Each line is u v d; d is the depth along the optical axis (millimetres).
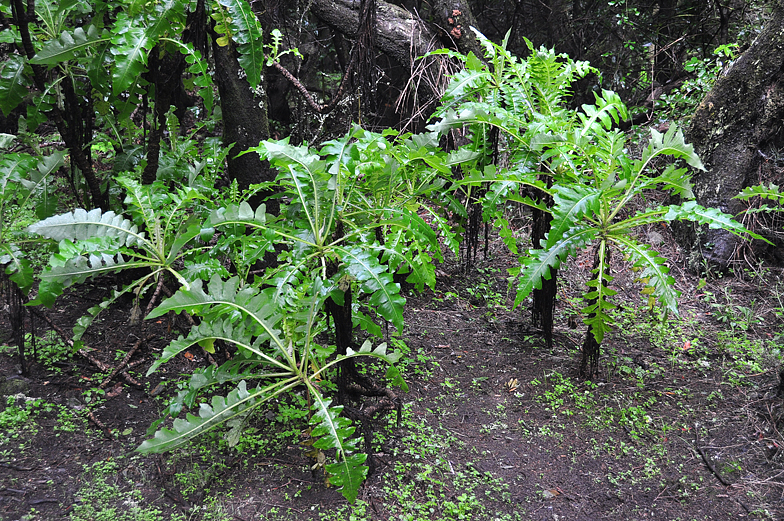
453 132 4875
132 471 2697
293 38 6742
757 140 5387
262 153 2420
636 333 4422
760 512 2723
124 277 3906
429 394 3562
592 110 3494
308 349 2412
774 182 5477
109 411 3100
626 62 8250
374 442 3031
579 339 4309
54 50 2961
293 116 7000
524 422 3350
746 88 5328
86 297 4059
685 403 3588
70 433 2908
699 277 5352
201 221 3229
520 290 3115
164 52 3137
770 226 5426
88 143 3766
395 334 4094
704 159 5566
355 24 5027
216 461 2824
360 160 2561
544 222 3906
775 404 3496
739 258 5391
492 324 4484
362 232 2576
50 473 2633
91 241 2420
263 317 2279
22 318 3203
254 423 3102
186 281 2568
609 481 2914
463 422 3322
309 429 2814
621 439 3240
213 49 3807
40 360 3402
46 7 3303
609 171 3336
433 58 5160
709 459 3088
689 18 7949
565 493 2816
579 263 5457
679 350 4199
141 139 4062
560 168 3535
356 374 2908
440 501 2695
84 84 3660
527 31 8812
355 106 4355
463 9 5160
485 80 3867
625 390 3705
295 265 2432
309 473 2785
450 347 4133
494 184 3332
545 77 3826
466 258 5352
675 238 5699
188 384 2436
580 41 8578
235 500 2590
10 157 3104
